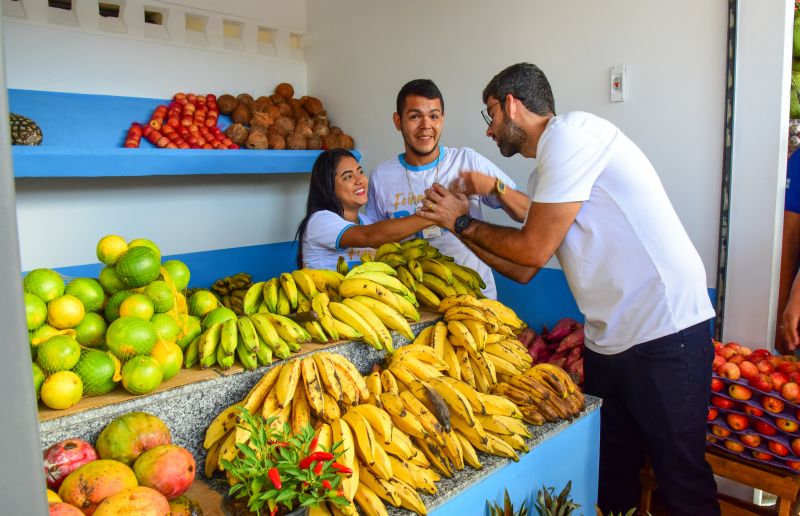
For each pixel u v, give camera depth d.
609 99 3.05
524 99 2.02
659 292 1.89
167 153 3.70
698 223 2.79
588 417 1.95
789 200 2.76
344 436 1.39
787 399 2.12
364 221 3.01
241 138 4.22
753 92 2.54
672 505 2.04
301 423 1.45
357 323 1.74
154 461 1.18
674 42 2.78
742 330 2.67
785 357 2.36
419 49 3.96
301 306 1.85
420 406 1.56
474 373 1.91
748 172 2.59
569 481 1.79
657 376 1.93
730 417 2.24
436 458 1.51
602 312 2.01
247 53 4.63
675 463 1.99
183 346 1.60
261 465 1.20
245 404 1.46
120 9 4.07
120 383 1.43
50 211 3.80
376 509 1.34
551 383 1.87
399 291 1.97
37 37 3.73
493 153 3.62
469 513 1.53
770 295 2.58
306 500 1.12
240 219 4.71
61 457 1.17
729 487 2.75
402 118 2.82
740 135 2.60
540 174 1.92
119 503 1.05
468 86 3.70
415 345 1.84
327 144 4.46
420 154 2.89
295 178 4.99
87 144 3.80
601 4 3.02
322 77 4.82
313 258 2.70
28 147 3.18
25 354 0.58
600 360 2.09
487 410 1.68
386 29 4.19
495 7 3.49
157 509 1.07
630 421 2.15
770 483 2.17
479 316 1.88
